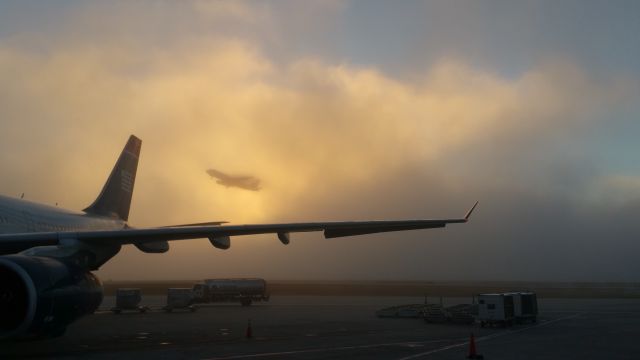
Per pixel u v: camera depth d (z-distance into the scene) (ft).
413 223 69.26
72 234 57.41
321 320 113.09
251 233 63.82
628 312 138.62
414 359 57.93
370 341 74.49
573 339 77.71
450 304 187.73
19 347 65.36
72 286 53.36
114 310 135.95
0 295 51.06
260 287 180.04
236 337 78.84
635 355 61.87
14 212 71.36
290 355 60.44
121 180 106.01
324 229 66.95
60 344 68.69
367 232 70.90
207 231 60.85
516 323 104.53
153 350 64.03
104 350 63.52
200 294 179.32
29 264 49.62
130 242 61.36
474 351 58.70
